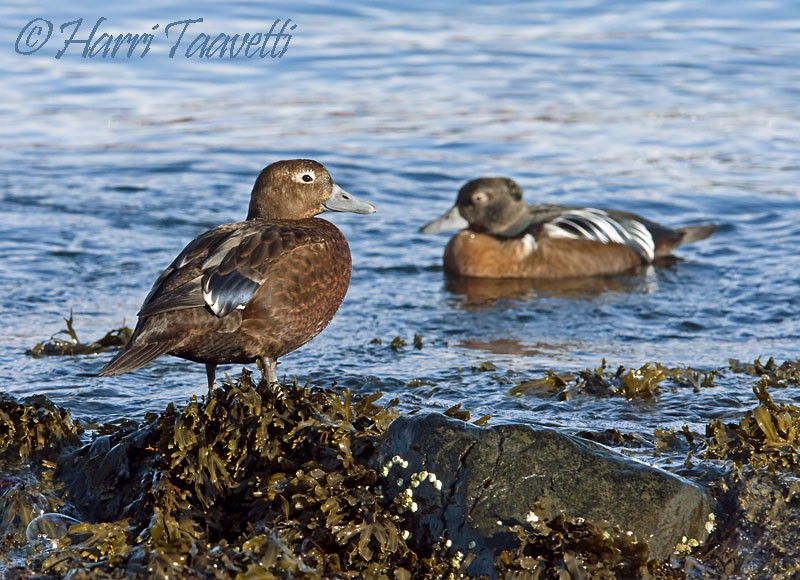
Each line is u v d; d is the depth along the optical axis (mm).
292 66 26906
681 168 19734
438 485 6488
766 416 7602
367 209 9195
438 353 11445
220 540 6363
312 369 10625
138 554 6332
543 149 20859
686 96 24406
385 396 9609
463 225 15805
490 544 6301
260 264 7812
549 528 6312
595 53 28422
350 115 23125
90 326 12305
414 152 20688
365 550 6332
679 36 30250
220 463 6910
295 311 7969
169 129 22016
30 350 11273
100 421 8938
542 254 15359
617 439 8203
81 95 24125
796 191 18469
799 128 21906
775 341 12039
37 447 8062
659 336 12344
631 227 15898
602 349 11758
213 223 16547
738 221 17250
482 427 6684
